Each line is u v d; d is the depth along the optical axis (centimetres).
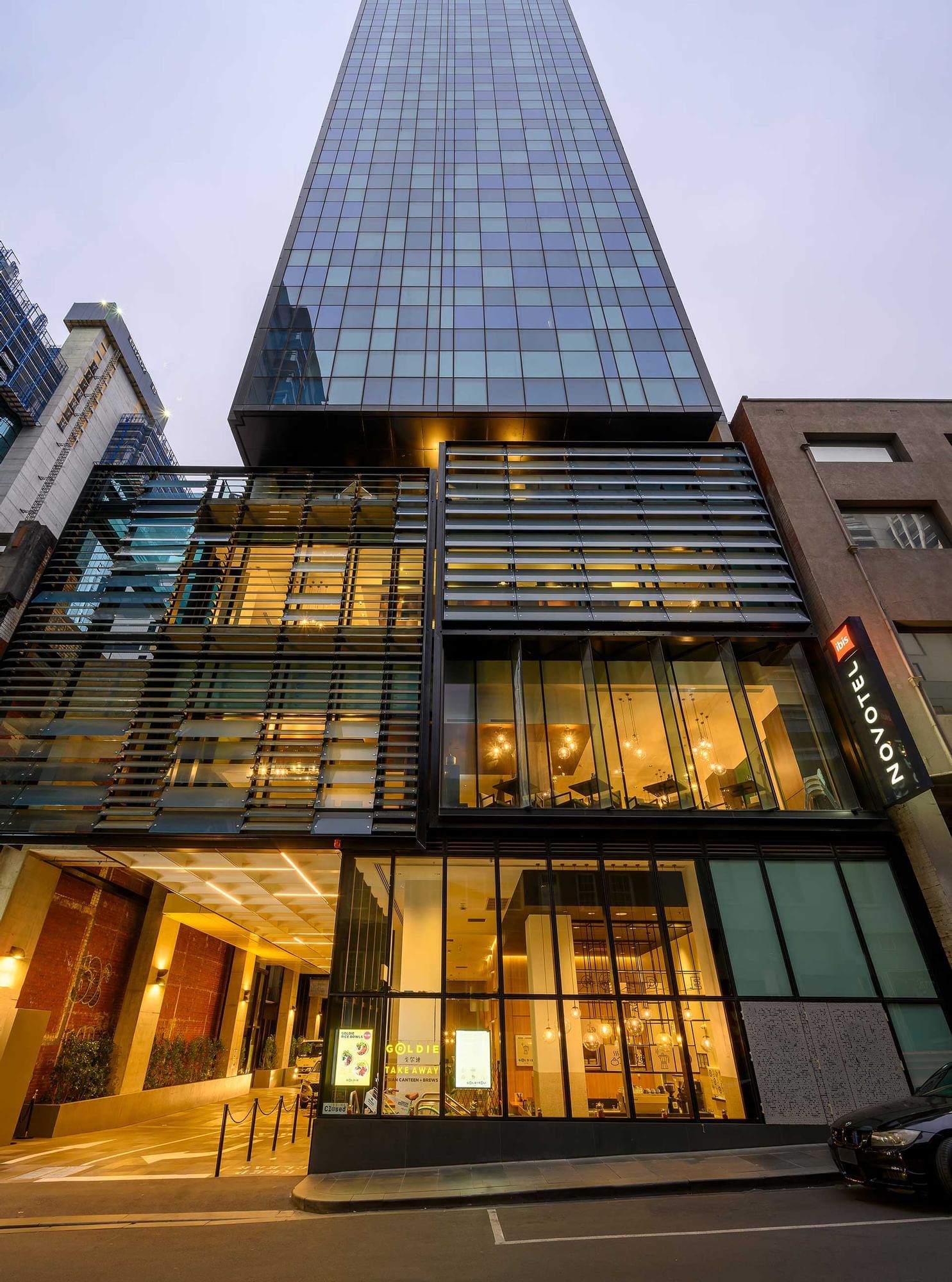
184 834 1376
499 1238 729
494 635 1659
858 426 2127
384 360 2259
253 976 2956
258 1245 735
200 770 1467
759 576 1791
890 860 1429
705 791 1533
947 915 1317
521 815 1405
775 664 1714
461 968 1284
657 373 2272
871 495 1952
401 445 2212
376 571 1791
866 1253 598
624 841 1420
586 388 2214
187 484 1978
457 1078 1189
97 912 1836
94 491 1973
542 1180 976
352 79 3603
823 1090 1187
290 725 1543
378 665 1609
